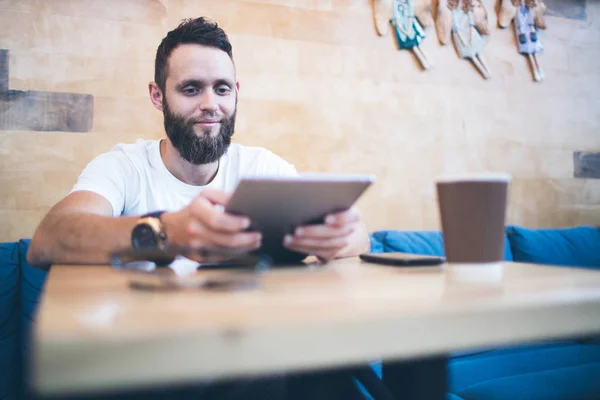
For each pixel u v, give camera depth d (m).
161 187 1.52
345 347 0.38
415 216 2.34
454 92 2.42
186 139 1.46
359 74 2.27
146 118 1.96
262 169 1.66
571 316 0.48
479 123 2.46
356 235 1.16
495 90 2.50
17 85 1.82
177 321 0.37
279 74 2.15
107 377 0.32
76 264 0.86
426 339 0.41
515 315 0.45
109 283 0.61
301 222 0.78
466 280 0.64
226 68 1.47
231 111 1.50
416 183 2.35
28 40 1.83
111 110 1.92
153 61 1.98
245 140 2.10
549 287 0.56
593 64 2.70
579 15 2.67
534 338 0.46
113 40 1.93
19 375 1.57
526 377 1.34
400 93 2.33
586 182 2.66
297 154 2.17
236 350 0.35
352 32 2.26
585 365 1.44
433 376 0.70
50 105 1.86
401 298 0.48
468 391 1.28
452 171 2.41
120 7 1.94
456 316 0.43
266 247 0.83
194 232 0.69
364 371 0.83
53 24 1.86
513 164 2.52
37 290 1.60
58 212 1.05
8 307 1.58
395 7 2.31
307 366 0.37
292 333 0.37
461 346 0.43
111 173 1.42
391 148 2.31
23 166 1.83
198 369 0.34
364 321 0.39
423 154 2.36
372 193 2.28
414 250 1.97
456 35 2.41
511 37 2.53
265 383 1.09
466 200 0.66
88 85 1.90
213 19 2.05
